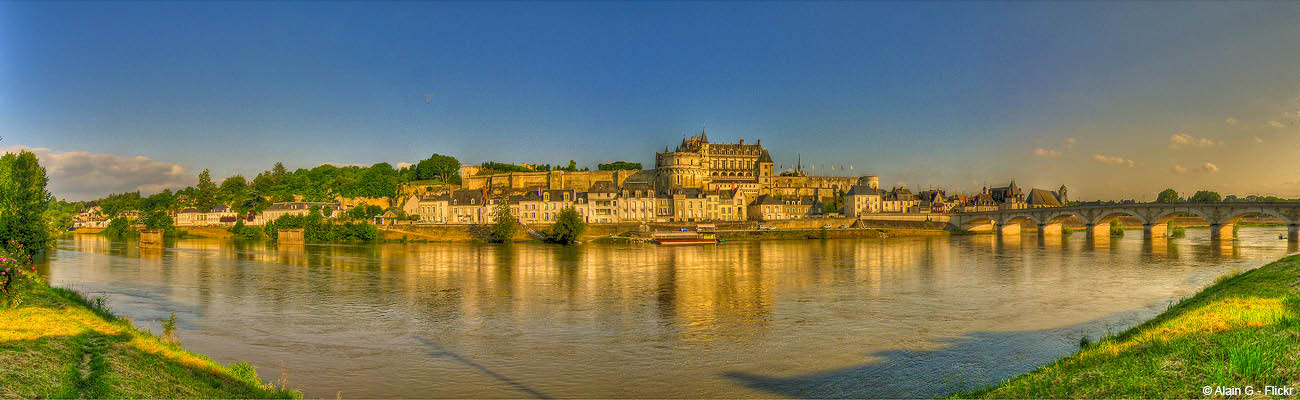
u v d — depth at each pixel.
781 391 31.98
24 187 71.81
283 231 140.12
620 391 32.06
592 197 181.75
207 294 62.34
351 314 51.78
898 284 69.31
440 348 40.47
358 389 32.12
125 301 57.72
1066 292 62.66
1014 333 44.09
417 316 50.94
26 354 23.66
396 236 145.38
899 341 42.09
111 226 176.62
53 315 31.17
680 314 51.81
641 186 186.00
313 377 34.06
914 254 110.19
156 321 48.31
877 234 163.50
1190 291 62.09
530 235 147.12
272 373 34.72
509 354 39.06
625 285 69.25
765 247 130.38
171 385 24.11
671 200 184.88
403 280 73.44
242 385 27.06
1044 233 162.12
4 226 67.56
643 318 50.19
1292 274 50.06
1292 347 23.36
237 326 47.06
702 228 156.25
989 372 34.53
